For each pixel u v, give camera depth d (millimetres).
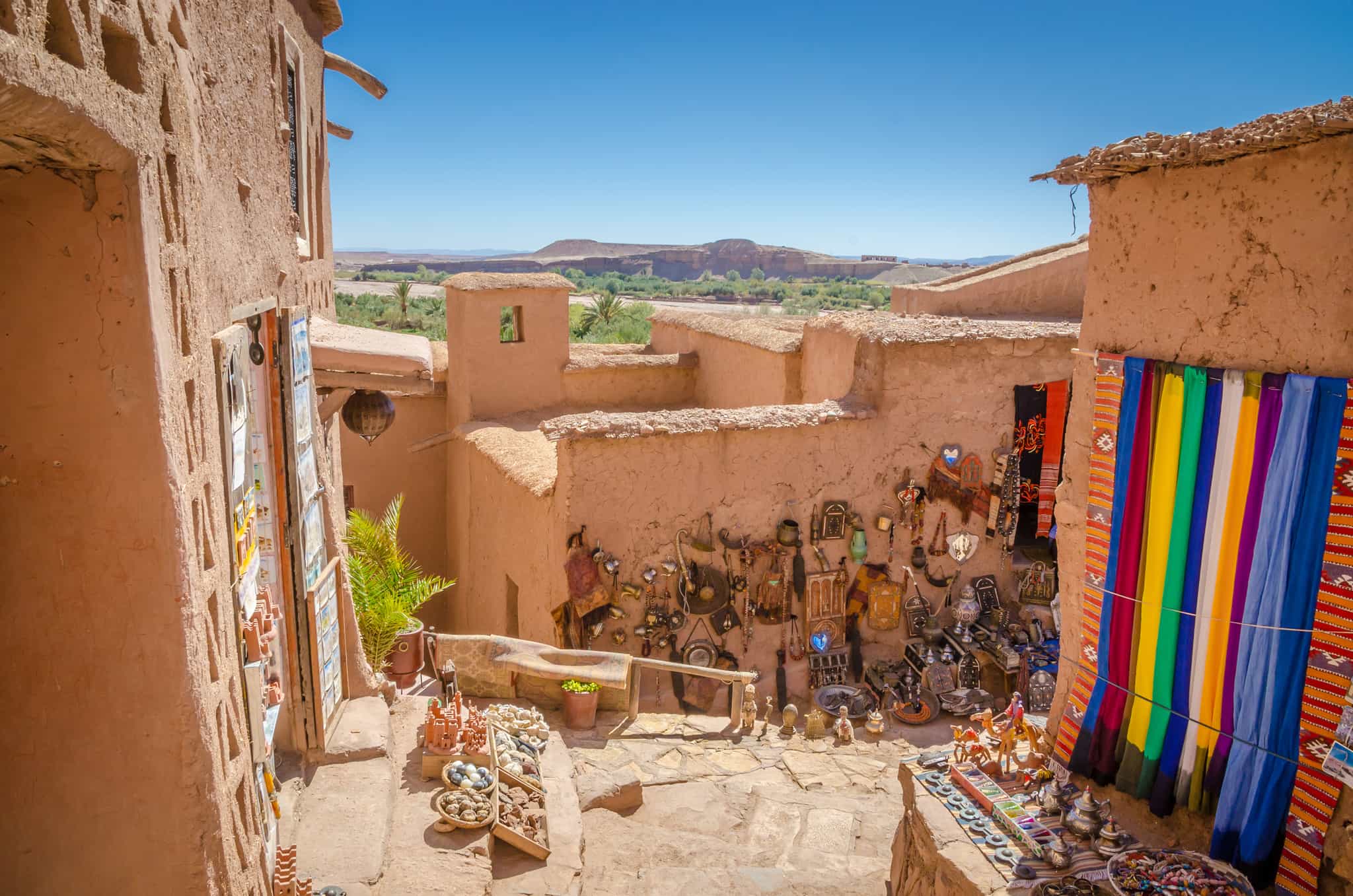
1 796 3250
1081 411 5922
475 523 13148
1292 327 4602
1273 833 4781
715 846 6945
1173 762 5305
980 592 10609
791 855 6973
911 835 5754
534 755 7250
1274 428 4656
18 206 2951
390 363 6730
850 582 10289
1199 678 5137
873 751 8938
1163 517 5273
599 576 9273
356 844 5473
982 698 9766
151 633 3229
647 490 9383
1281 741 4734
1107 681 5707
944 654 10062
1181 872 4715
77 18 2568
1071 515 6023
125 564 3184
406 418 15312
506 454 11805
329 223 9766
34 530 3141
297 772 6102
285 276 6523
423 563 15656
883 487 10266
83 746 3264
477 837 5844
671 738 8719
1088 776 5824
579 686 8695
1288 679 4684
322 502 6645
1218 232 4938
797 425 9664
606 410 15062
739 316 15867
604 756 8227
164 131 3322
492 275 14414
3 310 3014
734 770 8281
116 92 2822
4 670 3199
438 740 6605
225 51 4969
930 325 10391
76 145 2652
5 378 3049
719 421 9461
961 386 10281
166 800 3316
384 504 15344
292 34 7414
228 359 4273
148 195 3076
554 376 14648
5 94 2156
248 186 5379
